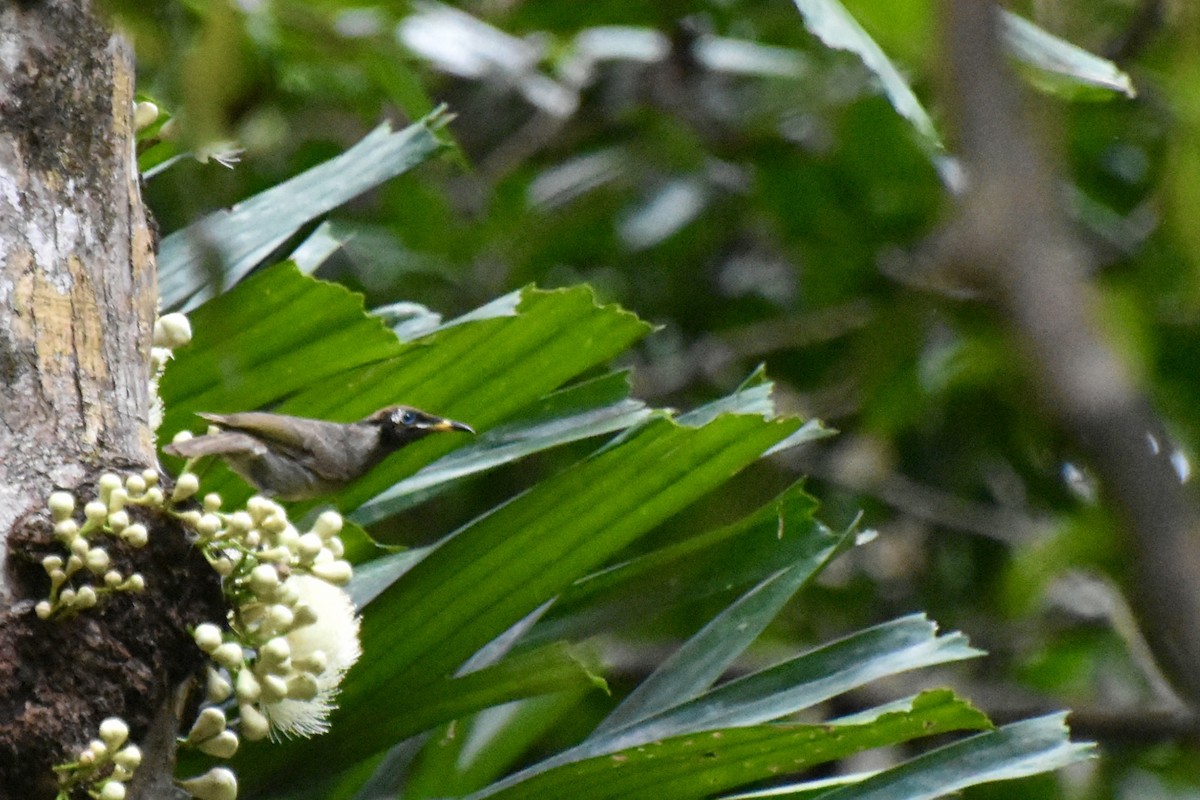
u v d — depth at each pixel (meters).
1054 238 2.23
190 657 5.38
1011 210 2.24
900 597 14.41
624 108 16.14
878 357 6.29
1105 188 14.14
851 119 14.39
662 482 6.76
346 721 6.59
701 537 6.92
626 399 7.36
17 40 5.80
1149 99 7.74
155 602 5.31
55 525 5.20
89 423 5.55
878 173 14.66
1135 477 2.13
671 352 15.84
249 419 7.11
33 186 5.72
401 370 7.30
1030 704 12.77
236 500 7.52
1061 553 4.45
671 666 6.86
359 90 12.23
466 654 6.71
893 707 6.23
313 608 5.73
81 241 5.77
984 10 2.28
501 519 6.72
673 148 15.89
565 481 6.72
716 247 16.62
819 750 6.32
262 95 7.22
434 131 8.12
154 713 5.29
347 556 7.03
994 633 14.00
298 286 6.95
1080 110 13.45
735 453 6.77
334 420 7.41
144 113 6.41
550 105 15.97
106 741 4.95
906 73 8.48
